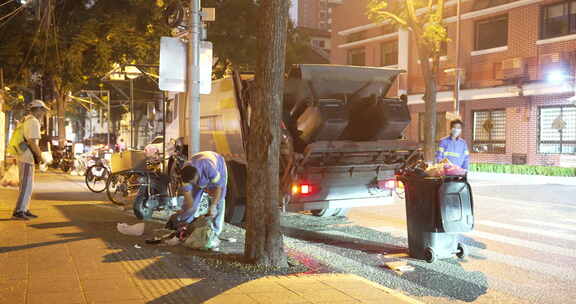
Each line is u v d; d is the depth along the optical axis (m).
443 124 29.56
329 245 8.22
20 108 38.44
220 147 11.15
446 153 9.18
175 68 9.34
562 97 23.64
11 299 4.62
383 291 5.17
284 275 5.73
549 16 24.77
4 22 21.20
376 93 10.25
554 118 24.19
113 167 10.71
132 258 6.31
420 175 7.10
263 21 6.02
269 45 6.00
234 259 6.39
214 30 27.06
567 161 22.78
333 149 8.93
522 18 25.73
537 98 24.73
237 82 10.14
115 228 8.39
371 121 9.89
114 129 60.06
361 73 9.85
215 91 11.30
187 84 9.43
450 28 29.48
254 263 6.09
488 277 6.41
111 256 6.39
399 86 31.28
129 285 5.15
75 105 55.25
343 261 7.08
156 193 10.05
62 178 19.75
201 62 9.40
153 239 7.37
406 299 4.93
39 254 6.39
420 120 31.16
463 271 6.70
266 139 6.04
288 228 9.75
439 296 5.61
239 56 27.47
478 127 27.75
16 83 23.64
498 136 26.67
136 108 33.31
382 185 9.78
